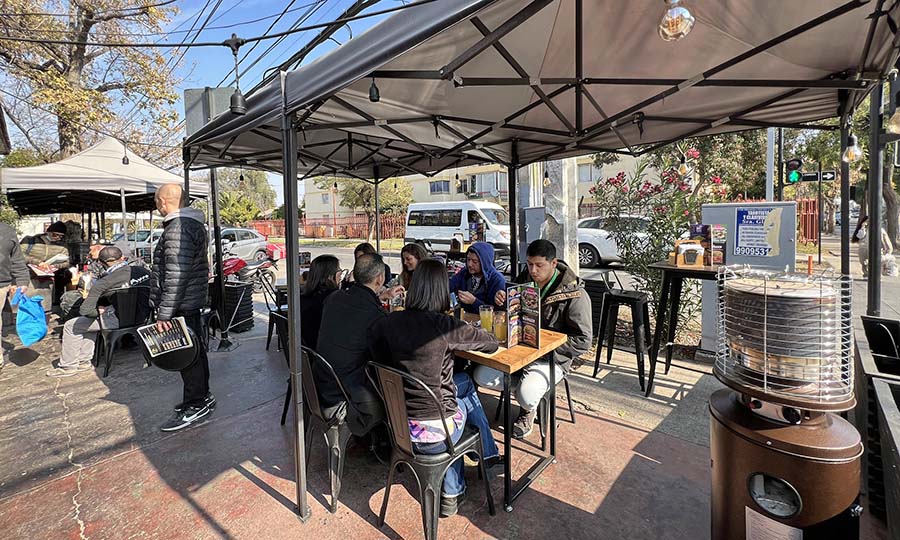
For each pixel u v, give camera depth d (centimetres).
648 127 366
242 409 340
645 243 461
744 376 140
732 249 363
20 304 437
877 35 199
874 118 274
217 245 511
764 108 302
